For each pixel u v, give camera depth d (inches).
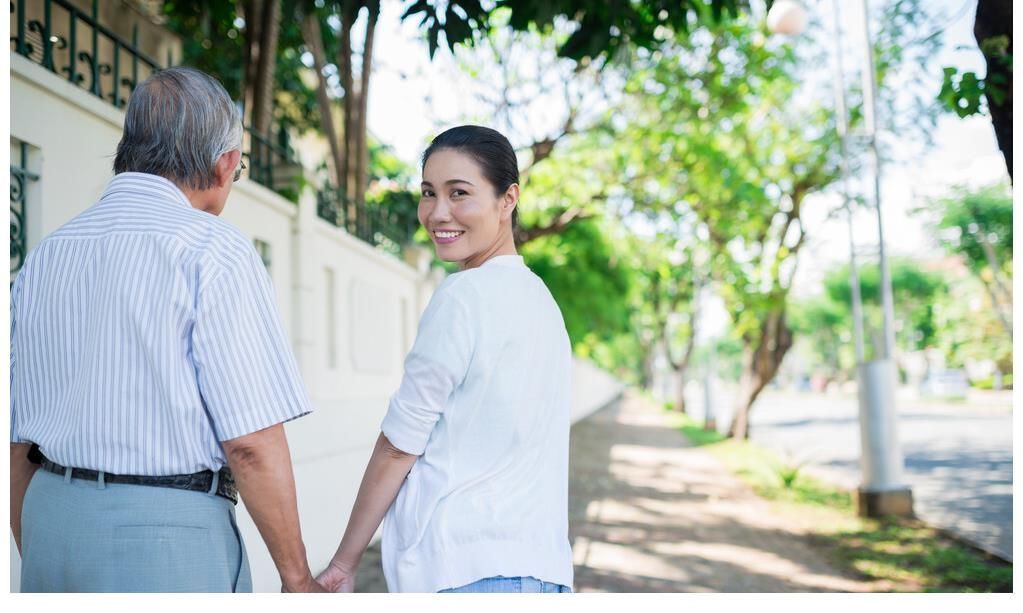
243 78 289.7
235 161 76.7
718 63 482.3
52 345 69.5
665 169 533.0
